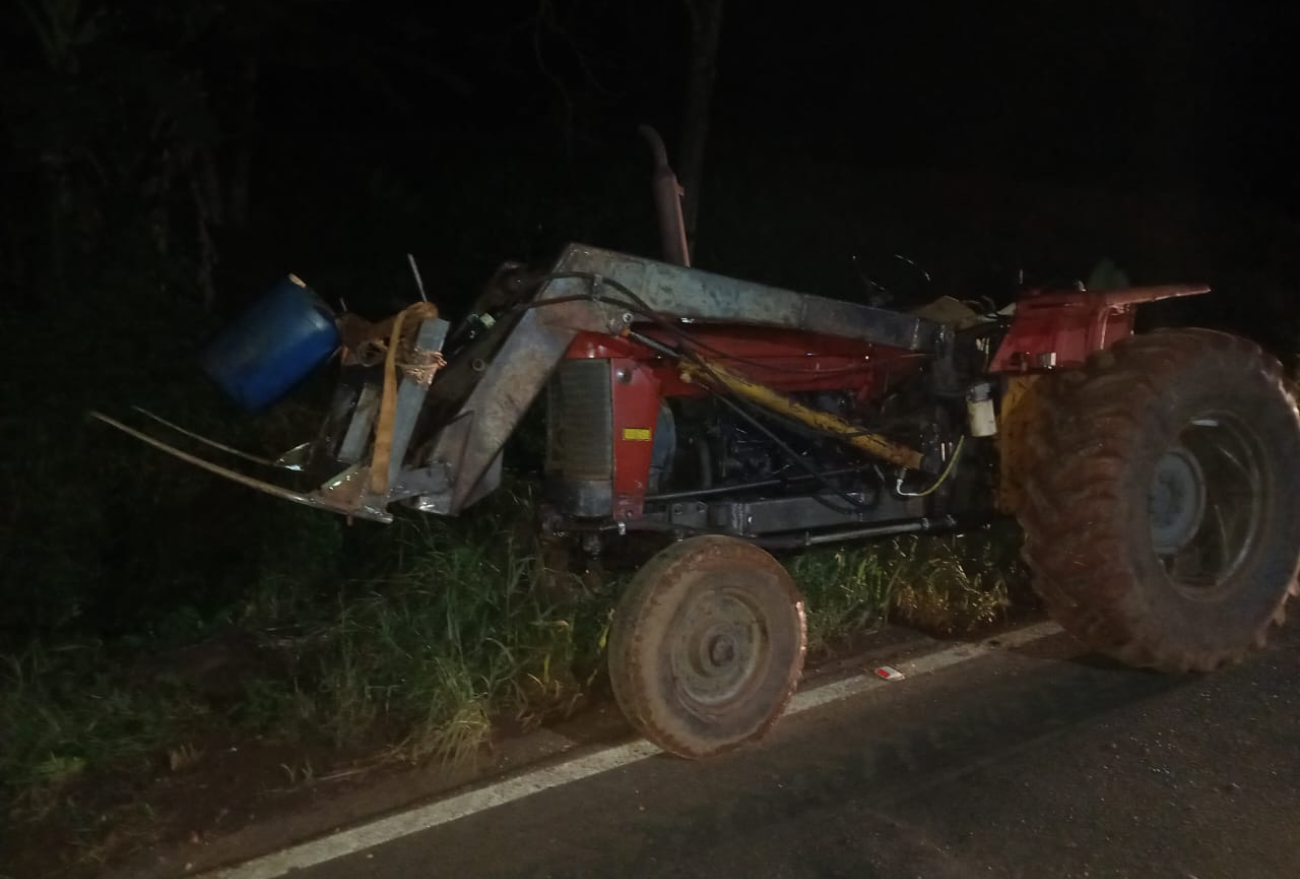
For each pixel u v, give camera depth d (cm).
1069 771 447
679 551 450
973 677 537
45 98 703
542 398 755
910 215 1420
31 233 813
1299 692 514
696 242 1177
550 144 1329
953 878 381
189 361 733
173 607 596
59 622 564
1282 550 543
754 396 500
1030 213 1531
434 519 639
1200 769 447
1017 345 523
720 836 408
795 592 475
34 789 436
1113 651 517
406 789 446
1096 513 490
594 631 540
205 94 802
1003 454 541
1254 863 387
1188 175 1853
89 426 659
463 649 529
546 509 493
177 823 422
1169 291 535
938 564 623
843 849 398
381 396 436
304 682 521
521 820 423
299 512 636
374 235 1087
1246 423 529
